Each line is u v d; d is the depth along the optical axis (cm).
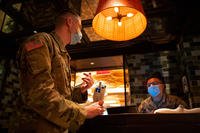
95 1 286
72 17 145
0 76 382
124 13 191
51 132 99
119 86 425
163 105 274
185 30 297
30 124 101
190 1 233
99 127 111
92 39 358
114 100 418
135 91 359
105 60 405
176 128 101
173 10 256
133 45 357
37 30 335
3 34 351
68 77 131
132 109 123
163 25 298
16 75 412
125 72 375
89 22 315
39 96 95
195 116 101
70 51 379
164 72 355
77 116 101
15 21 332
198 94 295
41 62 103
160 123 104
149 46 360
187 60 314
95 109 111
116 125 109
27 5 300
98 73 446
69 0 288
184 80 323
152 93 266
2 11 316
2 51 385
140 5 160
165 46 362
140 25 183
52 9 304
